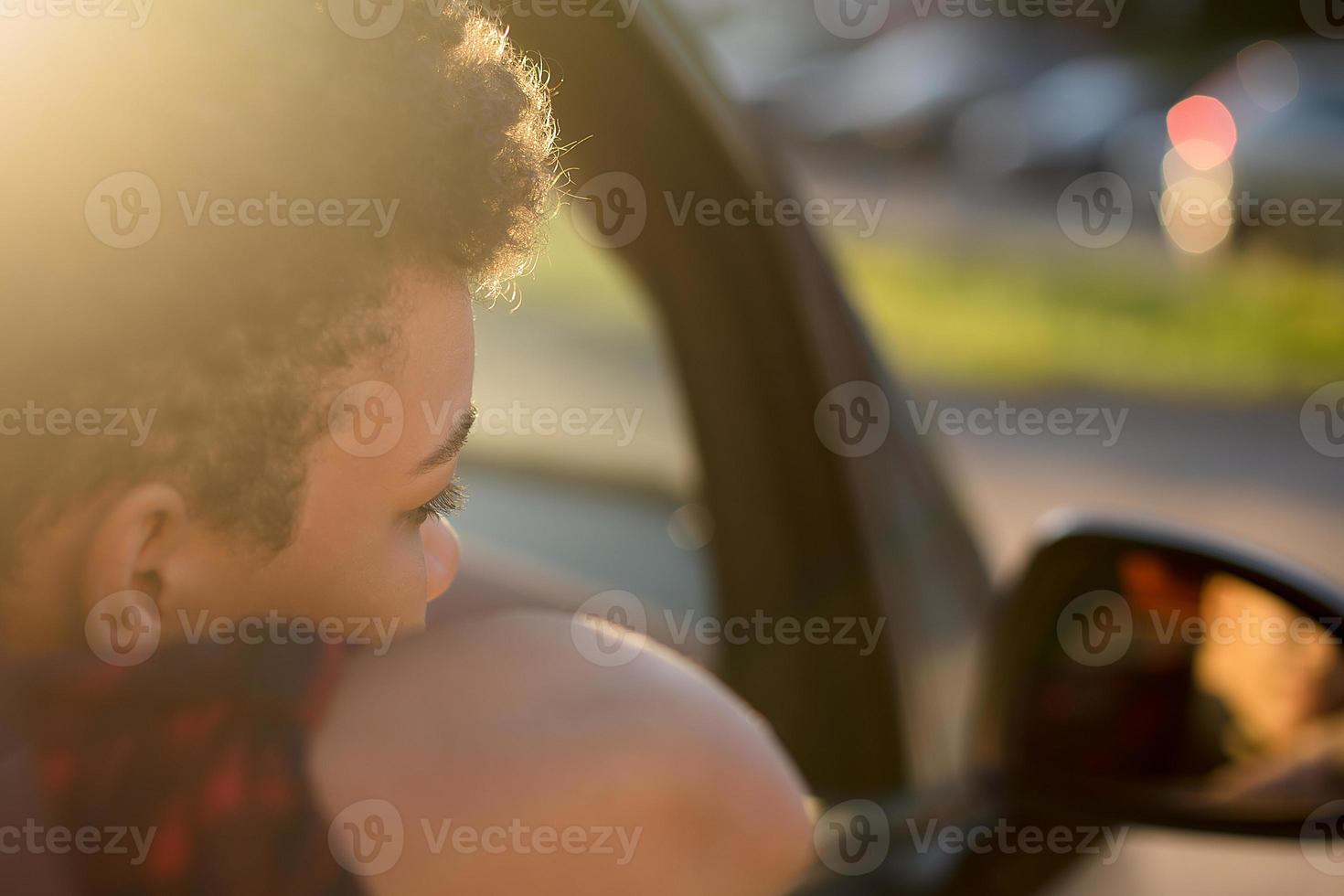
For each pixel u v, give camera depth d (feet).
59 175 1.17
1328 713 4.56
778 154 6.02
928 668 6.19
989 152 53.98
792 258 5.84
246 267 1.21
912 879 4.78
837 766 5.79
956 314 31.83
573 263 11.28
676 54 5.26
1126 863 6.30
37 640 1.27
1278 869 8.61
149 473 1.21
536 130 1.46
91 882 1.21
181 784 1.21
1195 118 41.60
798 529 5.98
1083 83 56.18
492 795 1.26
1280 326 31.12
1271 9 68.69
